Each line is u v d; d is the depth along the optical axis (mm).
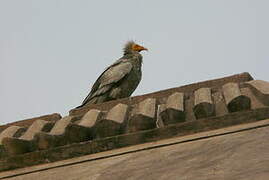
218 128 12148
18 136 15211
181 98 14195
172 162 11031
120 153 12281
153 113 13594
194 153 11227
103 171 11547
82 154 12609
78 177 11586
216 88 14953
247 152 10531
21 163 12750
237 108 12461
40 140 13000
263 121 11930
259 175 9195
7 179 12461
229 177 9477
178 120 12938
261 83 13781
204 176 9836
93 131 13250
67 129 13039
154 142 12312
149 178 10469
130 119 12984
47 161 12695
